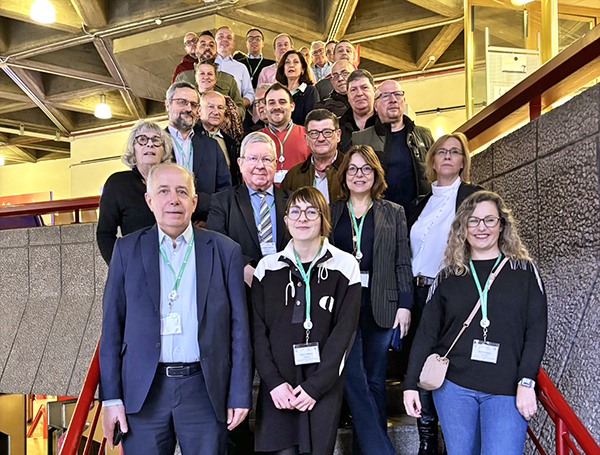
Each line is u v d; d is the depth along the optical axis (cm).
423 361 234
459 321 227
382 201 296
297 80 536
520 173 344
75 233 489
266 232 302
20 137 1488
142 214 312
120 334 233
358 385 271
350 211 295
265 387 244
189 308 233
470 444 221
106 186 315
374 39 1023
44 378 476
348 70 486
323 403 236
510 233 230
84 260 485
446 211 302
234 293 239
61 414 629
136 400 224
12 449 587
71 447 233
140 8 860
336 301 245
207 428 230
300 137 432
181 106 370
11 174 1628
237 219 302
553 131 303
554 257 304
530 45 574
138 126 319
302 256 252
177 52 915
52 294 500
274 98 423
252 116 569
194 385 230
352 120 414
